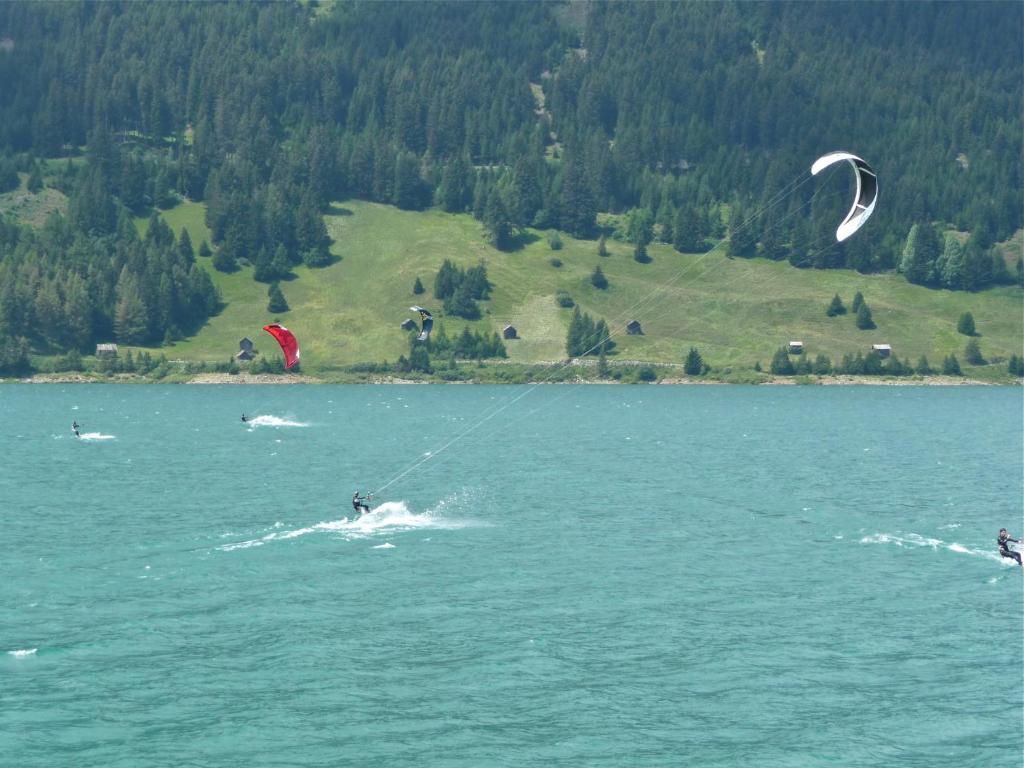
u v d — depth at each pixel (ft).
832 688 321.11
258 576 438.40
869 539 525.34
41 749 274.36
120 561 461.78
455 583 431.84
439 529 543.39
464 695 312.09
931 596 418.51
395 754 274.98
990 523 570.46
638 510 607.78
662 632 369.50
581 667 335.47
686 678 327.47
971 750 281.54
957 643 361.10
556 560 473.67
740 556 485.97
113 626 369.09
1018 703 311.06
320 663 335.47
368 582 430.61
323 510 597.52
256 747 277.44
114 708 299.58
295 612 387.75
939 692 318.86
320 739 282.56
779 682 325.42
